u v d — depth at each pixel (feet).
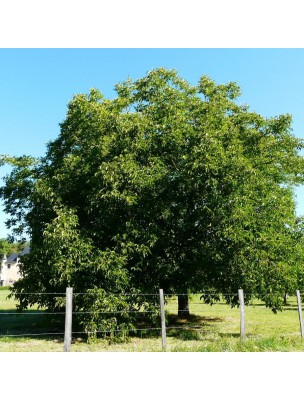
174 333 50.62
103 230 50.70
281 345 36.94
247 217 45.27
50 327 54.85
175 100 55.47
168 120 50.49
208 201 47.37
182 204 50.90
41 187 50.03
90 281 45.96
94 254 45.73
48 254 46.52
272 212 49.03
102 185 47.39
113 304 43.68
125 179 46.83
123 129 48.24
